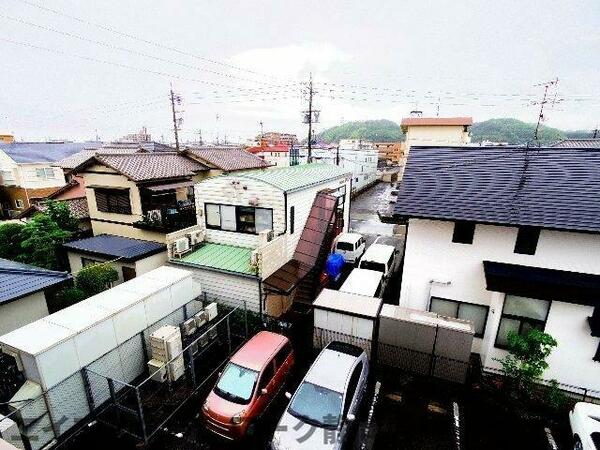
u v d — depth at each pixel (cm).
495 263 1112
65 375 877
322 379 930
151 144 4144
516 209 1069
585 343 987
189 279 1305
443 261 1180
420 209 1141
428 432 924
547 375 1051
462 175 1241
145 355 1124
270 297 1452
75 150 3838
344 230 2531
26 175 2909
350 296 1265
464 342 1052
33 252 1616
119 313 1020
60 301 1298
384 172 6331
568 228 976
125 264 1505
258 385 934
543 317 1038
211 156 2659
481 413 985
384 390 1079
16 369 859
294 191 1614
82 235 2078
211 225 1723
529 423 948
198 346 1170
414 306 1256
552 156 1221
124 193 1900
